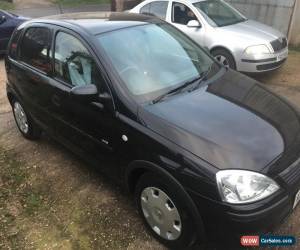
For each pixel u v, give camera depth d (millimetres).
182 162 2838
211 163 2758
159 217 3197
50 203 3926
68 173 4391
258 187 2703
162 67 3742
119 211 3721
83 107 3656
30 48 4598
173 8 7871
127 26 3990
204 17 7449
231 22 7629
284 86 6910
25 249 3369
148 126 3096
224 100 3449
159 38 4062
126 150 3266
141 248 3270
